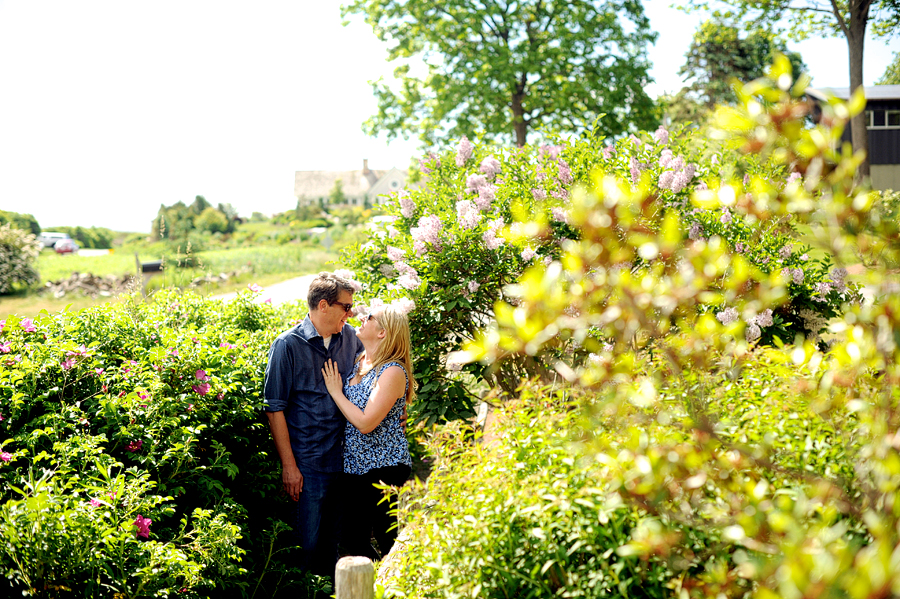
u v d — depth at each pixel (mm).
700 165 5234
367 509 3846
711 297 1694
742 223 4695
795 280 4793
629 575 2012
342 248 5906
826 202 1572
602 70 20656
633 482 1715
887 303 1526
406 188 6148
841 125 1537
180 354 3750
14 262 23906
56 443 2928
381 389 3703
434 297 4805
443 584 2268
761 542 1490
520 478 2391
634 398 1794
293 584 3646
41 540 2436
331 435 3949
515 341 1672
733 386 2572
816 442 2166
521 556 2188
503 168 5754
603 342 2992
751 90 1613
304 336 3939
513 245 4770
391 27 21859
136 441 3238
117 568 2641
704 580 1799
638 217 1769
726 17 14844
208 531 3029
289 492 3934
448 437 2951
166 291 5902
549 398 2830
